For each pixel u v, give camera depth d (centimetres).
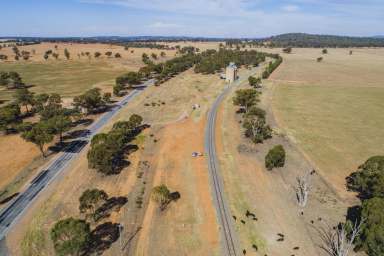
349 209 7025
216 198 7406
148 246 5894
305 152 9956
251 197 7475
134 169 8788
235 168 8875
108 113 13962
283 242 6025
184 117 13375
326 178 8388
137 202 7231
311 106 15050
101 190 7150
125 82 18350
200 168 8862
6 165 9069
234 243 5978
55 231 5206
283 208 7069
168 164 9106
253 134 10788
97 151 8238
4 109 12075
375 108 14850
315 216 6794
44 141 9350
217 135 11362
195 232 6269
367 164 7388
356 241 5738
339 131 11812
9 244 6009
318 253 5750
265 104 15188
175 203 7219
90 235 5844
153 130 11800
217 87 18988
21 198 7450
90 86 19275
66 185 7981
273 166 8762
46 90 18212
